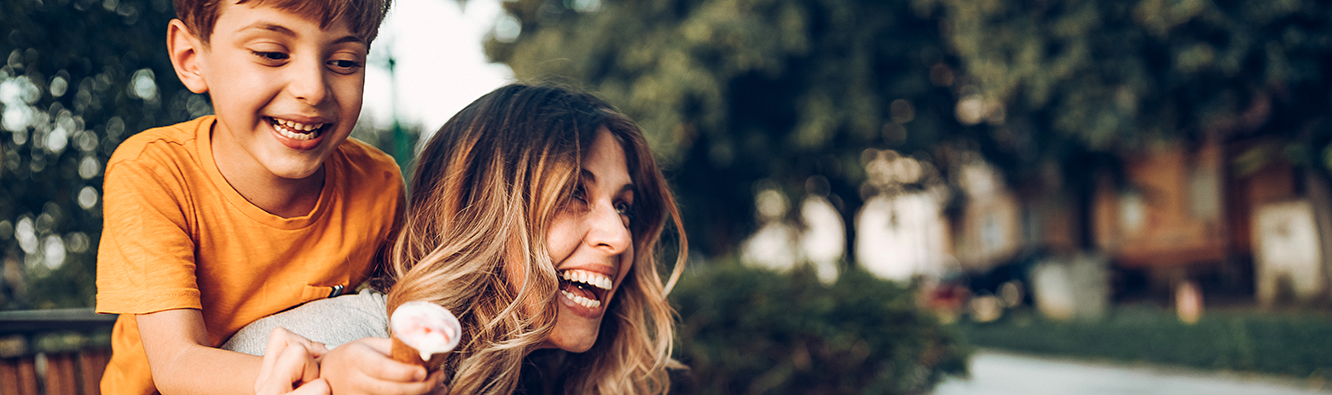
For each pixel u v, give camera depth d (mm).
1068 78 11211
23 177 3213
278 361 908
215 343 1306
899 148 14070
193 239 1223
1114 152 14469
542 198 1380
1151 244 19953
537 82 1808
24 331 2396
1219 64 10445
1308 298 15758
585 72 12859
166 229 1153
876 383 5262
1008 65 11242
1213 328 9883
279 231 1304
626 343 1766
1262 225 17062
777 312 4930
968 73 13117
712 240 15992
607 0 13312
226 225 1255
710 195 15070
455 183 1424
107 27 3051
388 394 813
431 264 1349
